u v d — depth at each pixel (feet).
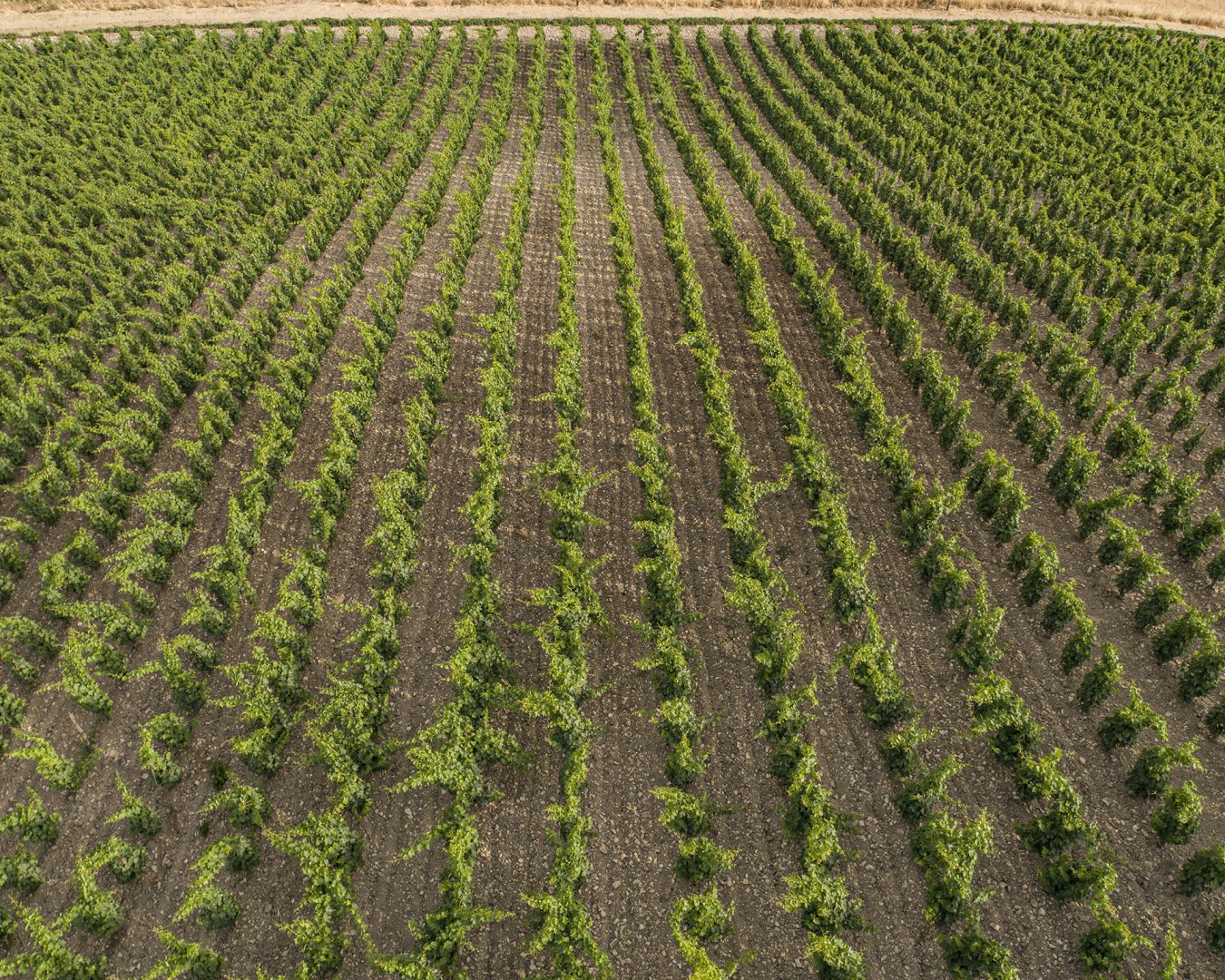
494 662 52.39
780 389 75.82
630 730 52.85
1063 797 43.06
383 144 140.97
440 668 56.59
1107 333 92.32
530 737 52.54
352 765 46.68
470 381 86.89
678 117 160.76
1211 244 100.83
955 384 74.18
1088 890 40.93
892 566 63.93
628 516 69.87
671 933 42.86
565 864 41.01
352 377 76.33
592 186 134.31
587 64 188.44
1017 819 46.96
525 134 144.25
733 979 40.93
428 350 80.53
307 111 151.94
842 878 41.93
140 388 82.64
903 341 86.48
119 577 57.41
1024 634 57.72
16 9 202.59
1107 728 48.70
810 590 62.03
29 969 40.40
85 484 72.18
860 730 51.98
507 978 41.32
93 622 60.70
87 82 158.30
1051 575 56.08
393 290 93.09
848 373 81.20
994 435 77.87
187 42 183.21
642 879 45.03
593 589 57.00
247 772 50.62
